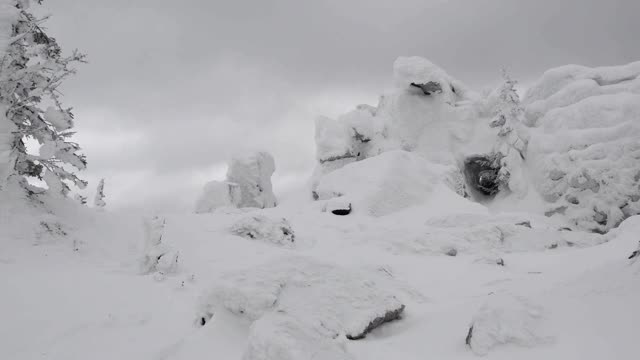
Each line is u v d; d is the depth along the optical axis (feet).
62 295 29.66
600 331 19.12
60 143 46.11
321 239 62.44
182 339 24.80
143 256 39.27
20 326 24.82
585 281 23.35
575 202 121.70
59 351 23.00
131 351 23.52
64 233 44.09
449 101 159.43
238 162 158.10
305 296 25.02
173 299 31.63
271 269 26.30
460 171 149.28
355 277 26.86
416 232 60.70
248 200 158.61
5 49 45.96
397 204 99.14
